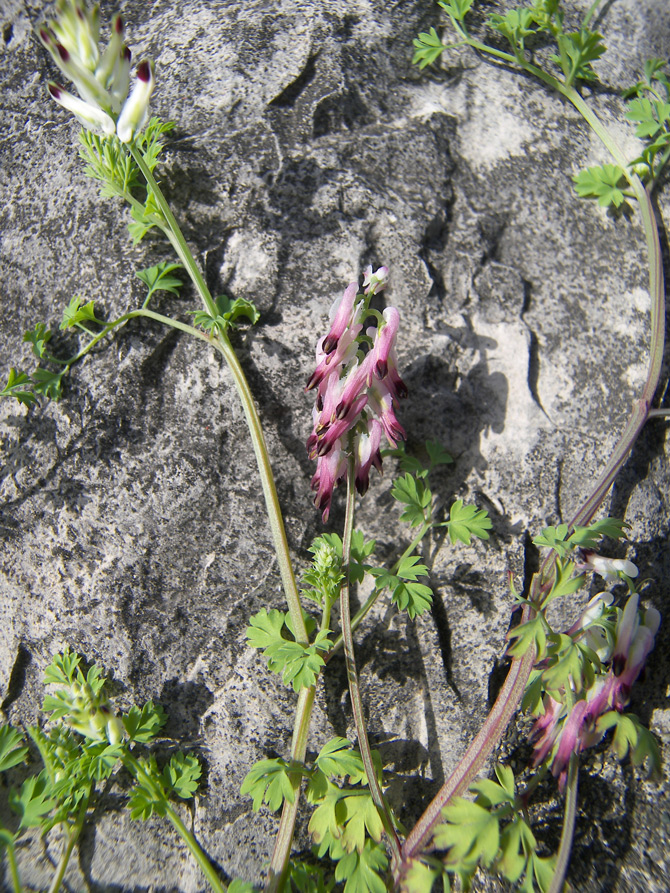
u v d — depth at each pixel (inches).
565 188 5.7
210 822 4.8
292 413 5.1
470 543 5.0
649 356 5.4
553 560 4.7
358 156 5.5
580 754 5.2
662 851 5.0
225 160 5.4
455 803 4.1
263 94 5.6
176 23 6.1
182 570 5.0
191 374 5.1
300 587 5.1
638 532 5.3
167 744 4.9
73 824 4.7
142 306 5.1
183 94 5.7
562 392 5.3
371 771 4.4
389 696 5.0
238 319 5.1
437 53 5.8
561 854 4.2
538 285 5.5
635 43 6.7
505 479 5.2
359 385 4.3
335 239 5.3
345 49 5.9
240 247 5.2
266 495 4.8
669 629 5.4
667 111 5.6
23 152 5.8
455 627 5.1
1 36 6.5
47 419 5.1
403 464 5.0
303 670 4.4
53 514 5.0
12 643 5.1
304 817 4.9
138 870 4.8
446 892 4.0
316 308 5.2
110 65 4.2
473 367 5.3
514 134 5.9
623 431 5.2
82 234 5.3
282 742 4.9
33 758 5.1
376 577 4.6
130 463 5.0
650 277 5.5
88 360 5.1
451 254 5.4
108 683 5.0
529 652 4.4
